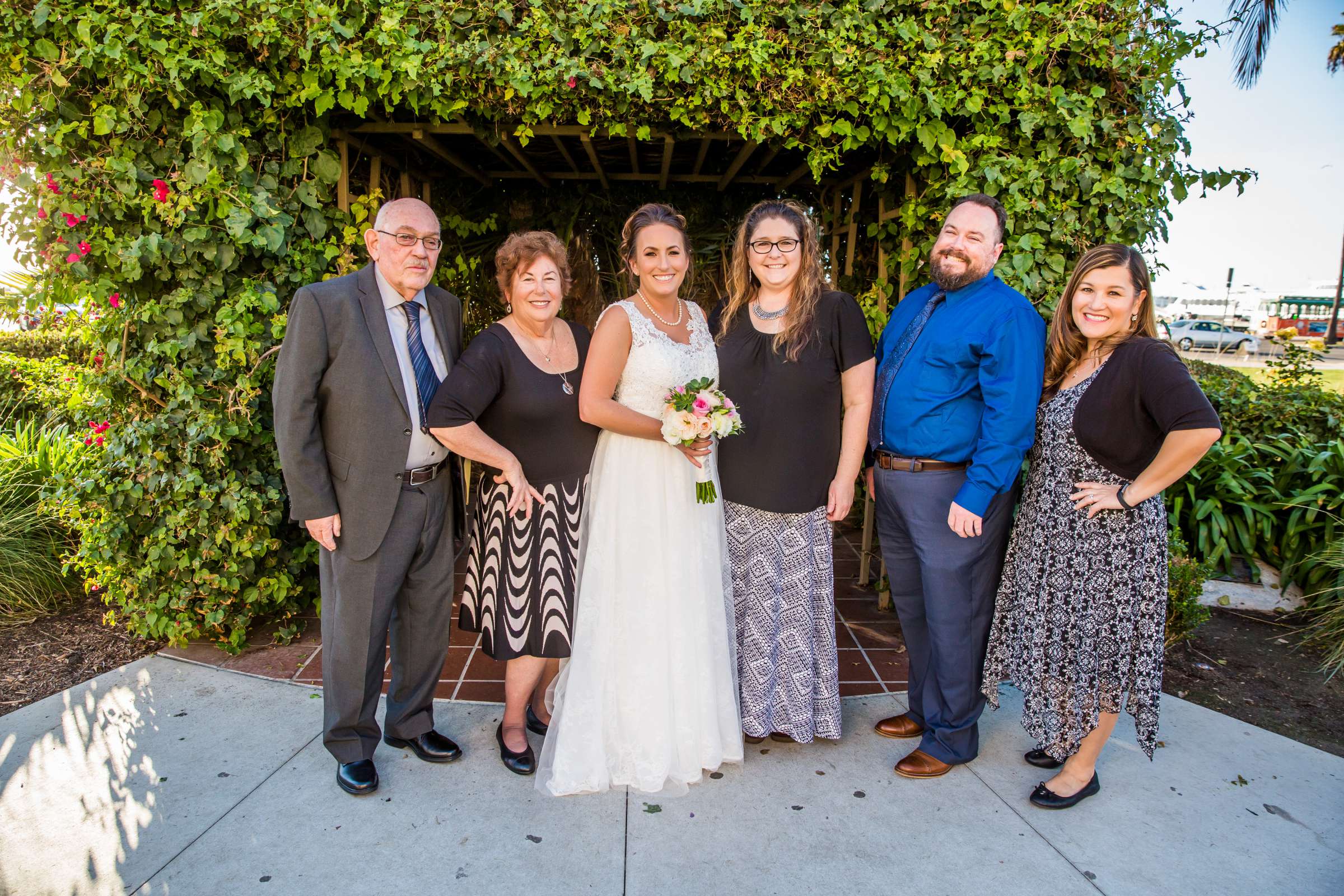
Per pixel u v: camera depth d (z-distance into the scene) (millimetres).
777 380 2420
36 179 2875
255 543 3250
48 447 4289
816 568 2572
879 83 3014
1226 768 2602
